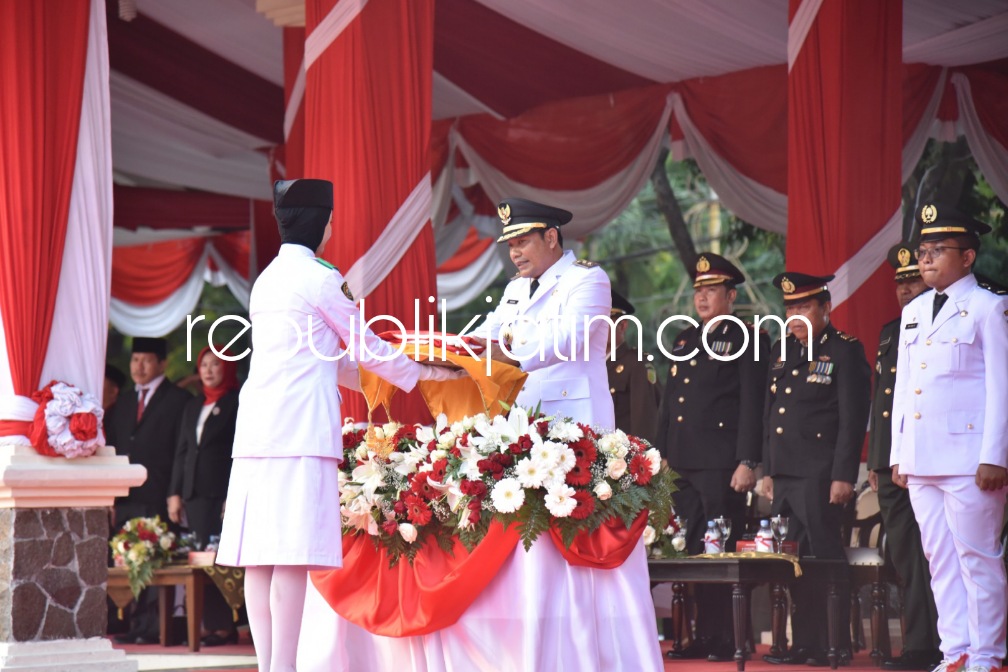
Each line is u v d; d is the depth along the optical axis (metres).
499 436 10.84
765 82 24.81
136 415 21.45
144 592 21.08
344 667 11.40
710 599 15.78
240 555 10.12
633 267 45.81
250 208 32.38
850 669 14.37
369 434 11.52
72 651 14.42
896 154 18.44
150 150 29.19
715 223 44.28
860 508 16.53
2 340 14.80
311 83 16.56
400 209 16.28
